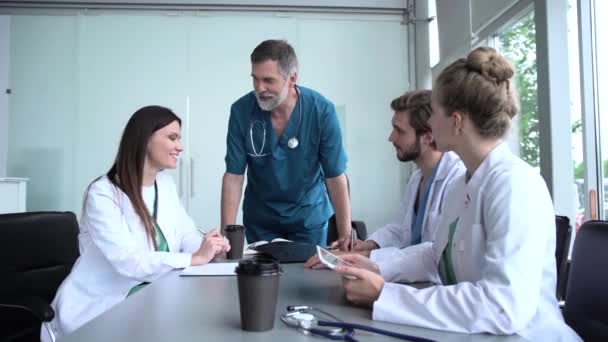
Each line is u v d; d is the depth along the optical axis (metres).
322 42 4.30
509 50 3.28
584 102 2.54
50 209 4.06
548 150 2.63
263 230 2.29
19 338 1.64
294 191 2.19
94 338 0.73
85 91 4.10
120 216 1.60
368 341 0.74
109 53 4.12
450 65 1.01
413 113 1.64
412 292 0.87
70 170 4.08
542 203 0.90
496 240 0.87
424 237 1.63
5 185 3.38
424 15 4.34
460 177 1.14
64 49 4.11
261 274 0.76
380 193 4.29
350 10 4.32
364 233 3.10
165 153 1.70
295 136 2.11
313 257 1.44
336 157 2.17
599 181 2.51
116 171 1.69
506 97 0.95
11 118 4.07
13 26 4.09
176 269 1.45
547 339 0.89
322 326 0.79
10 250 1.68
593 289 1.13
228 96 4.18
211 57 4.18
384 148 4.30
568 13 2.64
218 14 4.21
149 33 4.15
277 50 1.92
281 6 4.27
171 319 0.84
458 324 0.81
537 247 0.85
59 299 1.53
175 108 4.15
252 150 2.14
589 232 1.19
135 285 1.59
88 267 1.58
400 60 4.35
